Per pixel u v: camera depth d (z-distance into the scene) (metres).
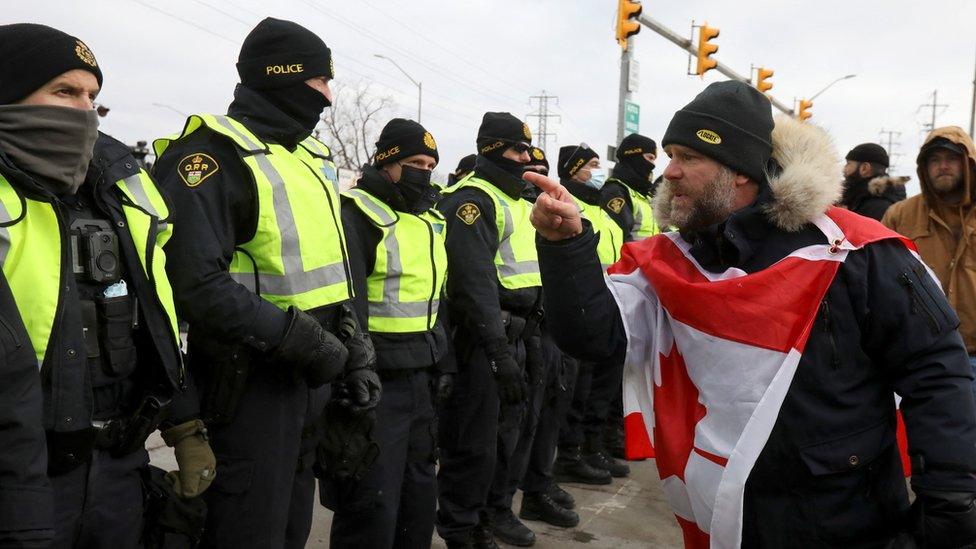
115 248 1.69
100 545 1.65
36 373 1.44
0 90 1.59
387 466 2.71
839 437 1.62
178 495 1.87
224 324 1.94
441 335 2.95
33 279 1.52
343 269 2.34
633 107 11.16
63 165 1.59
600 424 4.91
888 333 1.63
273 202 2.13
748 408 1.63
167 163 2.09
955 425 1.55
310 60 2.29
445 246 3.22
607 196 5.20
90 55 1.72
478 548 3.49
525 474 4.04
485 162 3.55
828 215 1.73
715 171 1.71
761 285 1.65
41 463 1.42
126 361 1.69
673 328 1.78
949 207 3.52
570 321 1.80
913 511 1.62
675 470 1.76
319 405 2.31
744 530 1.67
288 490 2.17
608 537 3.87
